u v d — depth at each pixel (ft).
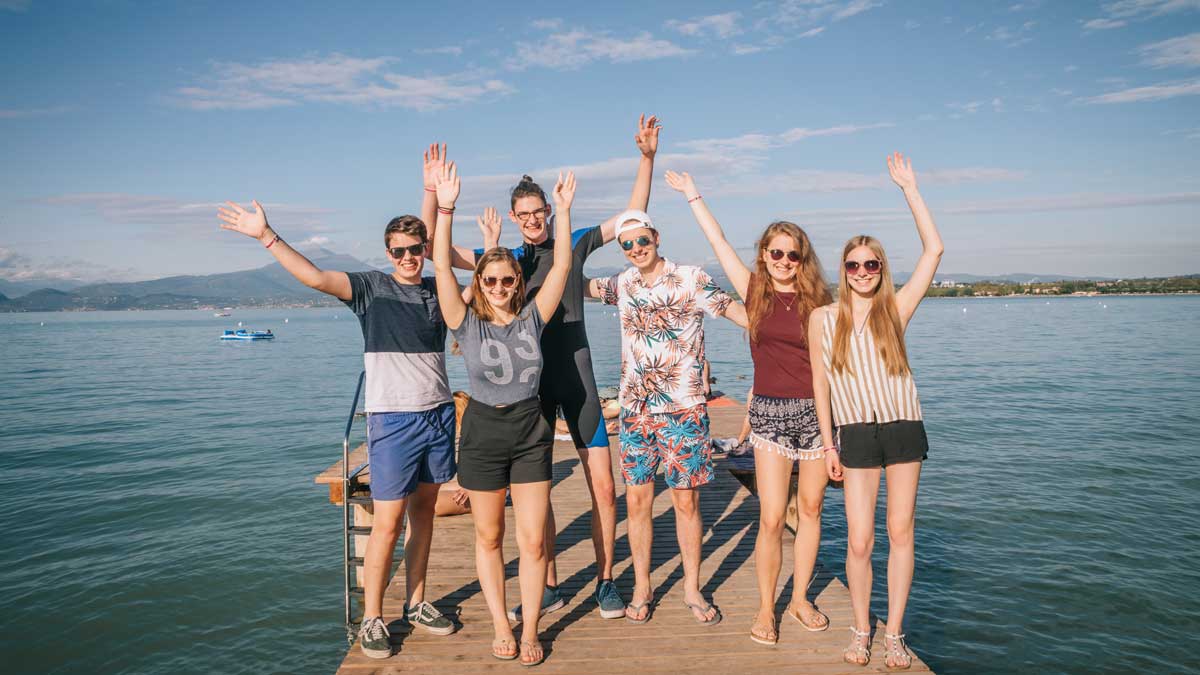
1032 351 132.77
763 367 11.03
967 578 25.77
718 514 18.94
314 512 38.09
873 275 9.96
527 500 10.40
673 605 12.76
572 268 12.22
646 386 11.59
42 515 37.88
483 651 11.04
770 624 11.22
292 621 24.95
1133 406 64.49
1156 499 34.76
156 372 129.70
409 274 11.45
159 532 34.78
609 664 10.59
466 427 10.39
